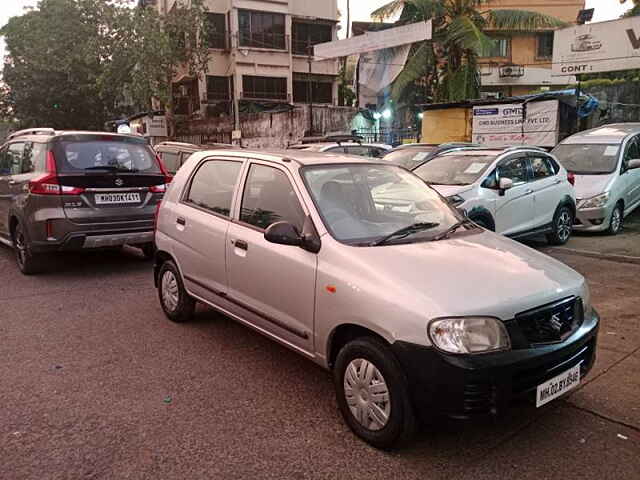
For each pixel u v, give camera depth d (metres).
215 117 26.47
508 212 7.66
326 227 3.46
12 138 8.09
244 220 4.12
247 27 27.77
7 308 5.66
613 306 5.48
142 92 25.61
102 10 27.97
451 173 7.89
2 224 7.70
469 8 19.44
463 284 2.93
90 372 4.08
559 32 14.11
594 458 2.92
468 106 15.74
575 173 10.07
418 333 2.73
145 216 7.01
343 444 3.09
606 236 9.52
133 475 2.81
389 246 3.37
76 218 6.52
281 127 22.64
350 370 3.14
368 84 21.30
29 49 30.59
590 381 3.83
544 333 2.92
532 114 14.38
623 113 16.53
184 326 5.09
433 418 2.77
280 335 3.74
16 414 3.45
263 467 2.88
